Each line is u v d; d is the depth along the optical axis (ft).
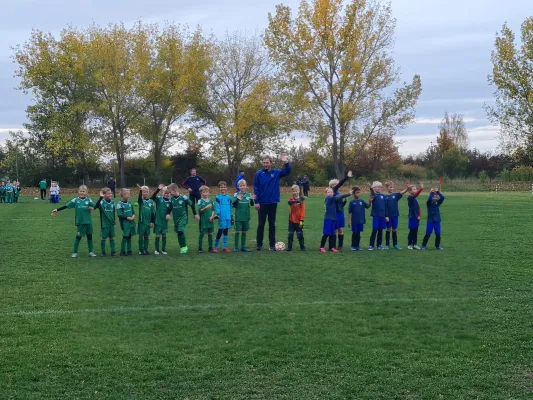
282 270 35.94
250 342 20.83
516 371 18.12
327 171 187.01
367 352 19.75
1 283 31.63
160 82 164.66
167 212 44.06
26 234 56.44
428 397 16.21
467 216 75.25
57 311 25.23
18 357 19.21
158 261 39.99
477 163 202.90
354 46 156.25
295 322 23.40
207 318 24.13
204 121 179.32
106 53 157.07
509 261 38.88
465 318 24.09
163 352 19.75
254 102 164.35
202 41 168.86
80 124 165.78
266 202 45.11
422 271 35.29
